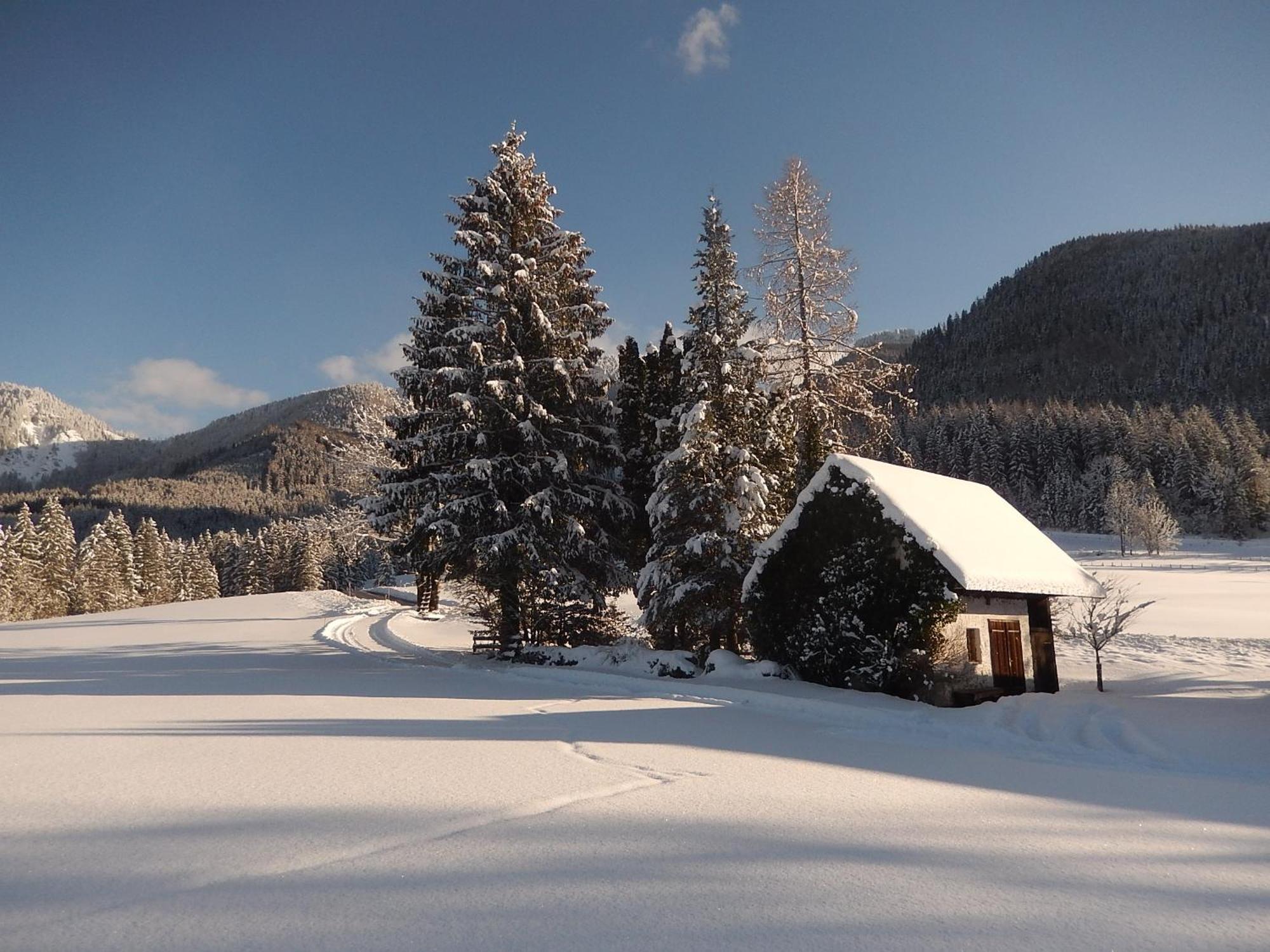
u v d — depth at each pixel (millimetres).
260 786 7445
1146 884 4930
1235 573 63469
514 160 23500
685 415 20438
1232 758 9047
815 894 4676
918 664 14438
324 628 34156
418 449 21984
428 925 4168
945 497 17781
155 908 4438
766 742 10008
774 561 17359
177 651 26516
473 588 24375
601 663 19500
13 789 7332
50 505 75812
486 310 22891
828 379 22688
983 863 5309
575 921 4227
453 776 7891
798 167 22938
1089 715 11188
